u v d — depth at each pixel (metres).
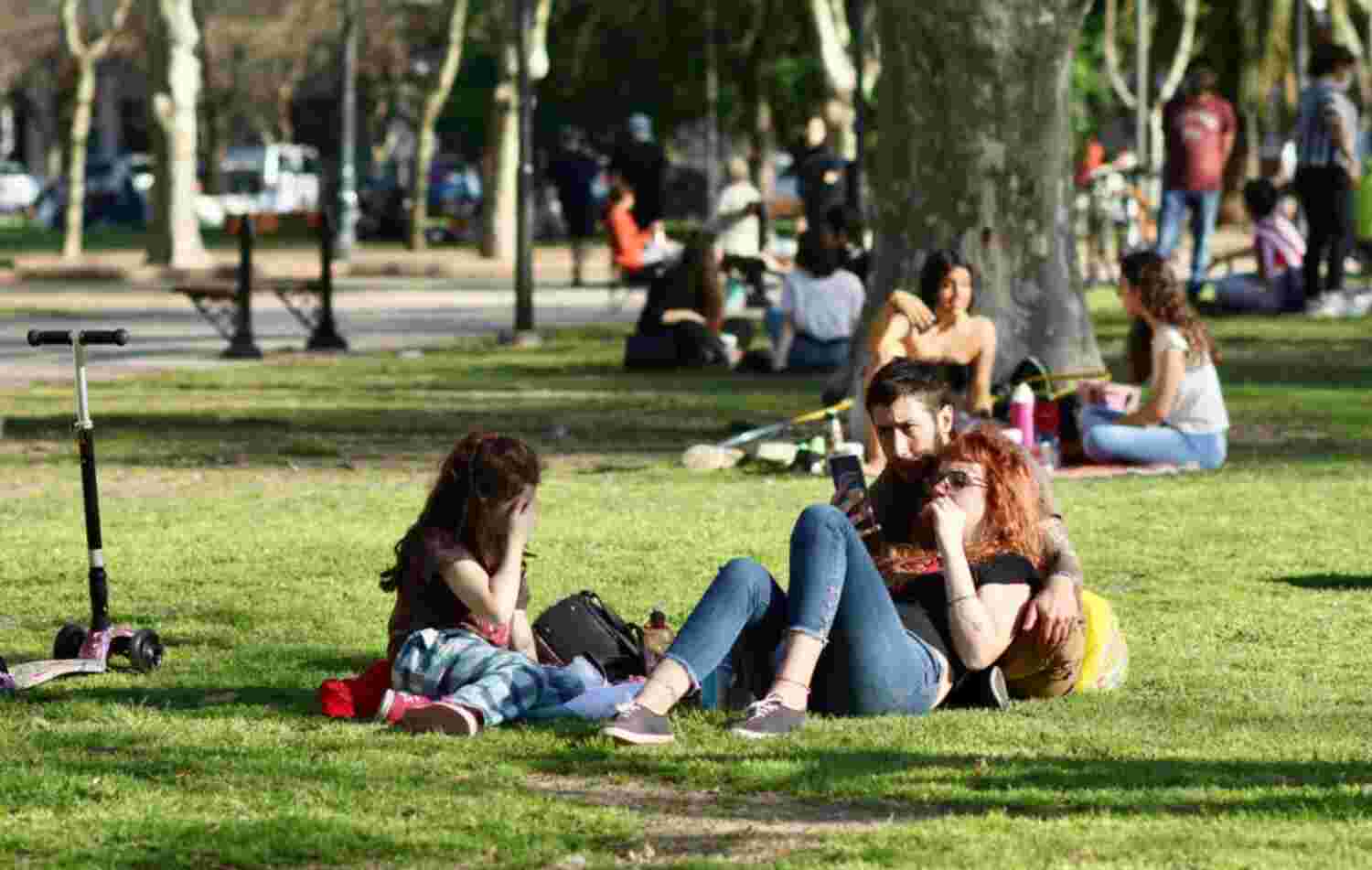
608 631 8.71
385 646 9.77
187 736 8.02
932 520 8.23
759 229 32.66
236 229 26.59
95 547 9.35
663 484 15.06
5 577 11.42
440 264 47.66
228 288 26.50
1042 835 6.52
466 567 8.21
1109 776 7.28
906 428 8.58
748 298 33.19
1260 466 15.67
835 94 46.84
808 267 23.45
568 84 69.19
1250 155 57.38
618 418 19.41
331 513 13.77
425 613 8.34
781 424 16.20
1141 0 46.09
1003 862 6.25
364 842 6.57
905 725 8.01
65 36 48.25
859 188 32.25
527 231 28.22
